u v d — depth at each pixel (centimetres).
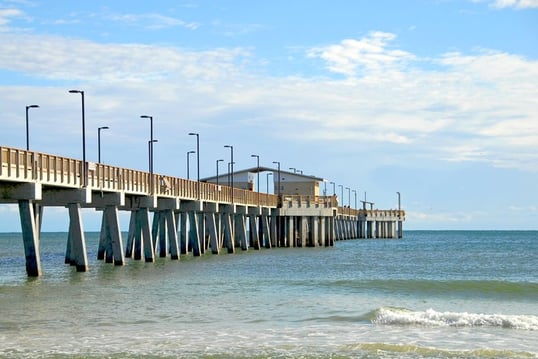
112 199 5250
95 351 2314
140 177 5672
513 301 3528
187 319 2892
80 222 4703
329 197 10462
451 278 4975
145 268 5416
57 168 4278
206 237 9188
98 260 6669
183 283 4216
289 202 10256
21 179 3869
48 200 4631
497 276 5259
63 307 3175
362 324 2792
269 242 10019
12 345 2395
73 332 2609
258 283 4244
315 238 10431
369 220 17388
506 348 2361
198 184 7106
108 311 3072
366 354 2275
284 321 2855
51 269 5350
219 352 2305
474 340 2489
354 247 11725
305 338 2519
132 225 6906
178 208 6525
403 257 8438
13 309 3114
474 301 3519
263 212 9788
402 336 2558
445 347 2375
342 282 4266
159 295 3609
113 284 4125
